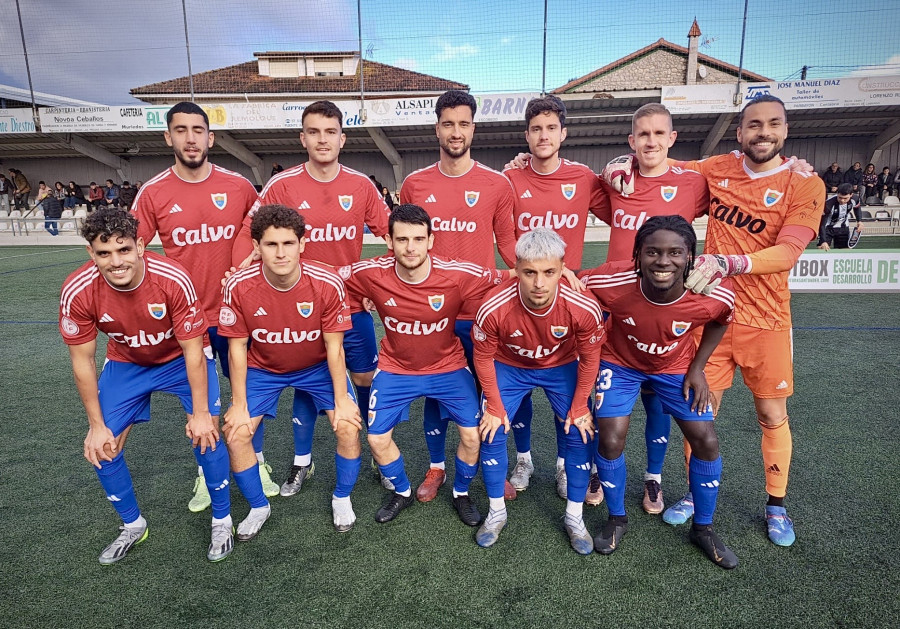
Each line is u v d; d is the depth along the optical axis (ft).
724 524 7.84
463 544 7.55
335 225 9.54
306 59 65.31
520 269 6.60
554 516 8.29
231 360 7.64
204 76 66.59
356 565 7.10
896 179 50.08
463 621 6.07
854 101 38.93
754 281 7.58
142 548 7.51
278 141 56.90
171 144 9.00
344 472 7.75
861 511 7.98
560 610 6.22
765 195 7.66
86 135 55.77
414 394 8.18
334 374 7.82
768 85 39.52
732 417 11.48
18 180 61.77
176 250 9.43
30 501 8.58
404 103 42.45
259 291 7.29
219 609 6.31
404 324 7.88
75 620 6.16
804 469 9.19
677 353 7.25
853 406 11.66
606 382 7.51
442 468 9.14
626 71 63.62
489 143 58.23
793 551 7.18
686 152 56.80
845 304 21.24
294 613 6.23
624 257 9.02
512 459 10.30
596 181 9.58
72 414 11.87
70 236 51.65
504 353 8.09
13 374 14.47
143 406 7.82
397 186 60.29
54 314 21.58
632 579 6.73
